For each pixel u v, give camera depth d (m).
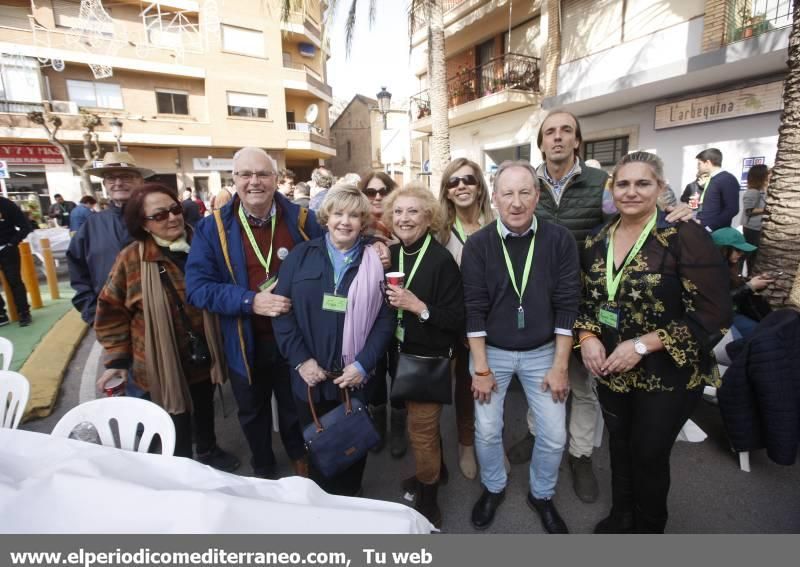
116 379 2.39
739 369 2.40
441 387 2.02
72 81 18.53
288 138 23.33
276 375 2.50
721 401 2.51
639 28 8.48
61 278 8.88
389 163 24.98
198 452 2.77
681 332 1.69
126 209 2.31
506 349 2.07
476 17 11.87
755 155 7.10
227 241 2.32
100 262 2.91
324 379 2.03
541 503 2.18
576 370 2.36
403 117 29.98
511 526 2.18
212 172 21.97
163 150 20.91
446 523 2.22
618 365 1.78
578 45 9.70
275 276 2.34
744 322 3.08
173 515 1.09
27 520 1.10
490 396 2.12
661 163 1.74
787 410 2.29
